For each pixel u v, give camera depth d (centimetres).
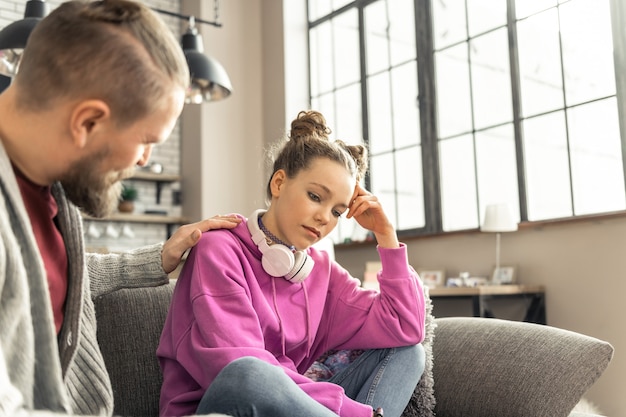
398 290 162
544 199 455
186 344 137
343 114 621
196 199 638
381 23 588
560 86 450
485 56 500
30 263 87
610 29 425
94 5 91
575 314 416
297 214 149
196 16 650
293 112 647
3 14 591
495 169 487
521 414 154
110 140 91
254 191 658
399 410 155
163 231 662
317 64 653
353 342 166
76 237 111
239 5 668
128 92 88
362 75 601
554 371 156
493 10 497
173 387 140
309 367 168
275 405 98
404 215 555
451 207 517
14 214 87
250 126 662
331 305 170
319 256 172
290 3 659
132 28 90
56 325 108
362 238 568
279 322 151
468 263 482
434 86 536
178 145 668
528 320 433
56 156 92
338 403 124
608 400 395
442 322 192
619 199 414
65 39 87
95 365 118
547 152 455
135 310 170
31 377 82
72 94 87
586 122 434
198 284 138
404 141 559
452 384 170
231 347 127
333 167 149
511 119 478
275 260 151
